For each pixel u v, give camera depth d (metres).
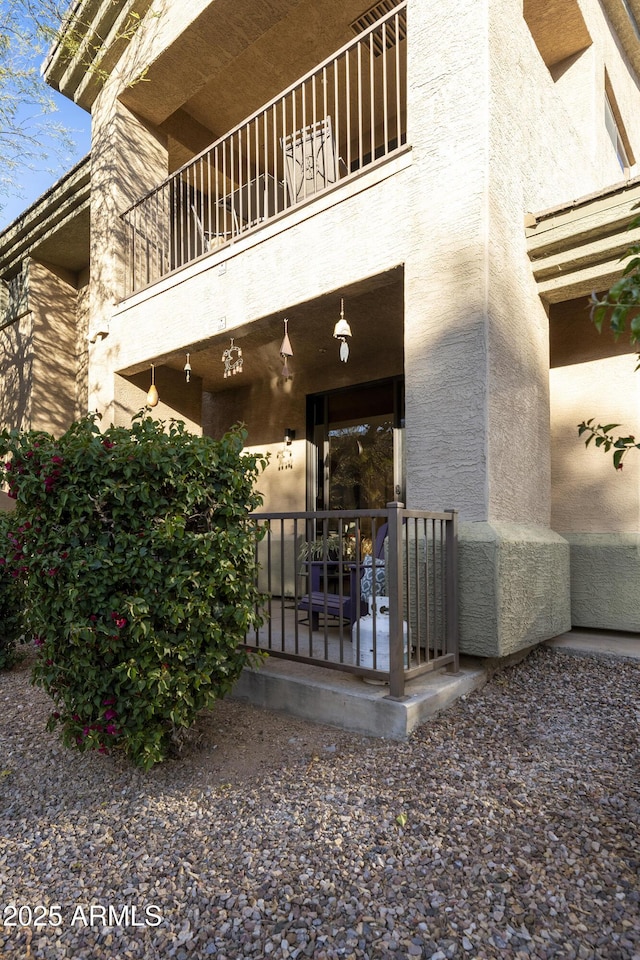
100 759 2.99
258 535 3.10
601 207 3.68
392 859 1.97
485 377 3.36
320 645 3.97
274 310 4.57
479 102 3.50
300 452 7.01
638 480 4.28
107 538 2.61
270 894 1.85
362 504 6.45
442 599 3.38
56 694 3.20
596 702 3.15
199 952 1.66
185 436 2.88
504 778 2.42
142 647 2.57
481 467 3.36
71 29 6.00
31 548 2.66
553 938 1.59
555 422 4.64
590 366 4.51
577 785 2.34
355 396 6.61
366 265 3.98
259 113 4.91
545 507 4.18
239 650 3.11
